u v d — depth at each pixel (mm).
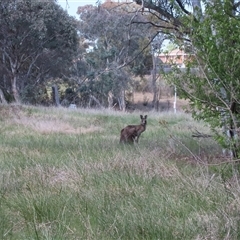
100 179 9000
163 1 13227
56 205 7344
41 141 15984
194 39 8062
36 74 49406
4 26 41594
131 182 8789
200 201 7391
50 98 54156
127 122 25766
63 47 46062
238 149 8141
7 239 6242
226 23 7988
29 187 8375
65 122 23891
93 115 28578
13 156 12398
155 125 23328
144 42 33000
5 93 47219
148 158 10711
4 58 45719
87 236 6148
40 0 41406
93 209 7152
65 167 10055
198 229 6176
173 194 7852
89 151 12711
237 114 8141
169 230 6184
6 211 7250
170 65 8742
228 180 8344
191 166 10562
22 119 23734
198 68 8352
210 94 8273
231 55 7836
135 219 6512
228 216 6457
